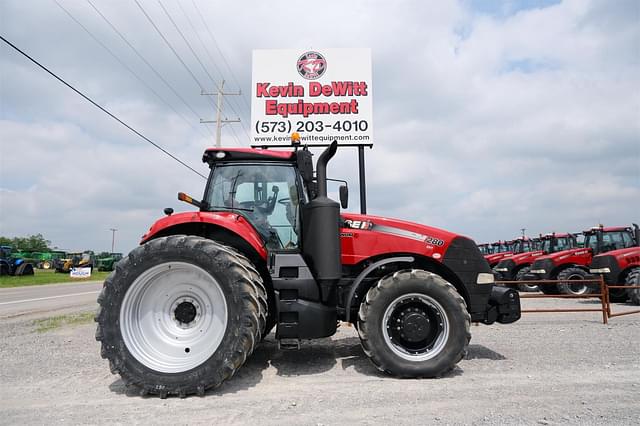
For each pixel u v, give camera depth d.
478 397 3.09
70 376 3.86
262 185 4.31
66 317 8.16
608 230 11.91
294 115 11.33
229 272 3.38
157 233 3.81
